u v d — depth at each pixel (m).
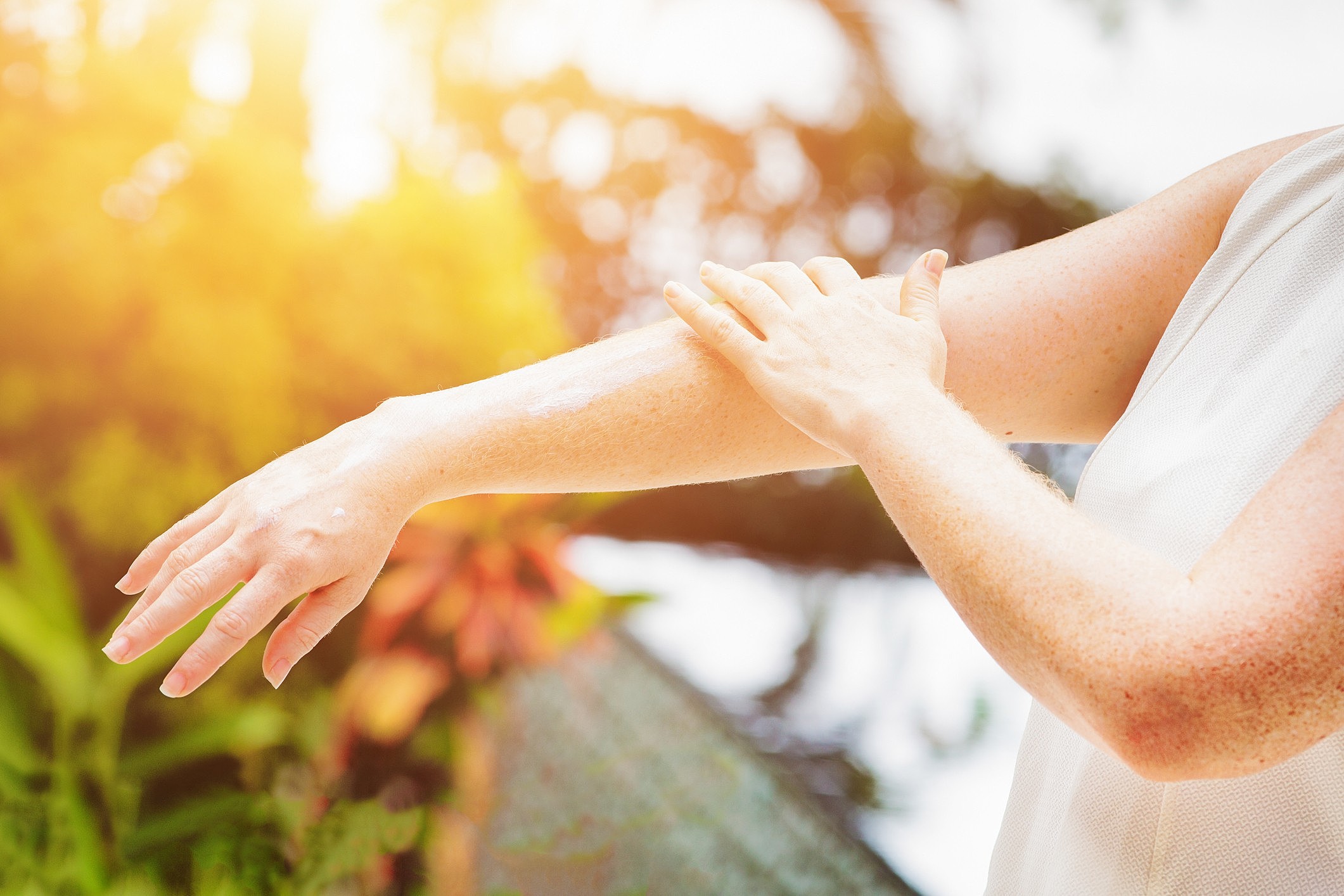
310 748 2.34
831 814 2.68
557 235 10.93
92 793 2.09
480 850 2.62
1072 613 1.10
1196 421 1.21
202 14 3.25
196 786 2.29
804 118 11.07
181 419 2.43
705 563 6.23
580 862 2.55
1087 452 5.88
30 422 2.36
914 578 6.84
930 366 1.20
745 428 1.29
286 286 2.55
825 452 1.31
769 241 11.74
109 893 2.02
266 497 1.22
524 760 2.97
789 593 5.64
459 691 2.41
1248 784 1.15
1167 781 1.10
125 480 2.35
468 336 2.72
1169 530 1.19
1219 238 1.32
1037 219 11.16
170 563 1.22
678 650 4.11
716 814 2.69
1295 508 1.09
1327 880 1.13
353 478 1.24
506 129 10.03
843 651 4.48
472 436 1.26
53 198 2.44
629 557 5.92
